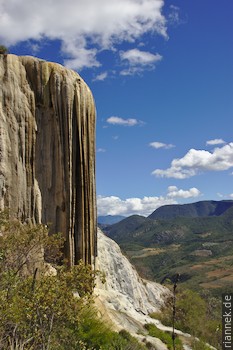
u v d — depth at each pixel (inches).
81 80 1024.2
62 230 944.9
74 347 433.4
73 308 405.7
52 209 944.3
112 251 1760.6
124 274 1720.0
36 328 371.2
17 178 855.7
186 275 4731.8
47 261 623.2
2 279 385.7
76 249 978.1
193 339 1192.8
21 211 857.5
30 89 928.9
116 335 682.2
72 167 976.9
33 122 917.2
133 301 1587.1
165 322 1493.6
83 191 1000.9
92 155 1043.9
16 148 865.5
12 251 466.0
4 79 873.5
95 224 1048.8
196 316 1499.8
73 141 984.9
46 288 392.2
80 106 1002.1
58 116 959.0
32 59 949.8
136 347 721.6
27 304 369.7
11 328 378.0
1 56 894.4
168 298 1765.5
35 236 499.8
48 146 951.0
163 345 970.1
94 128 1063.0
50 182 944.3
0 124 836.6
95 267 1039.6
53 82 957.8
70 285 418.3
